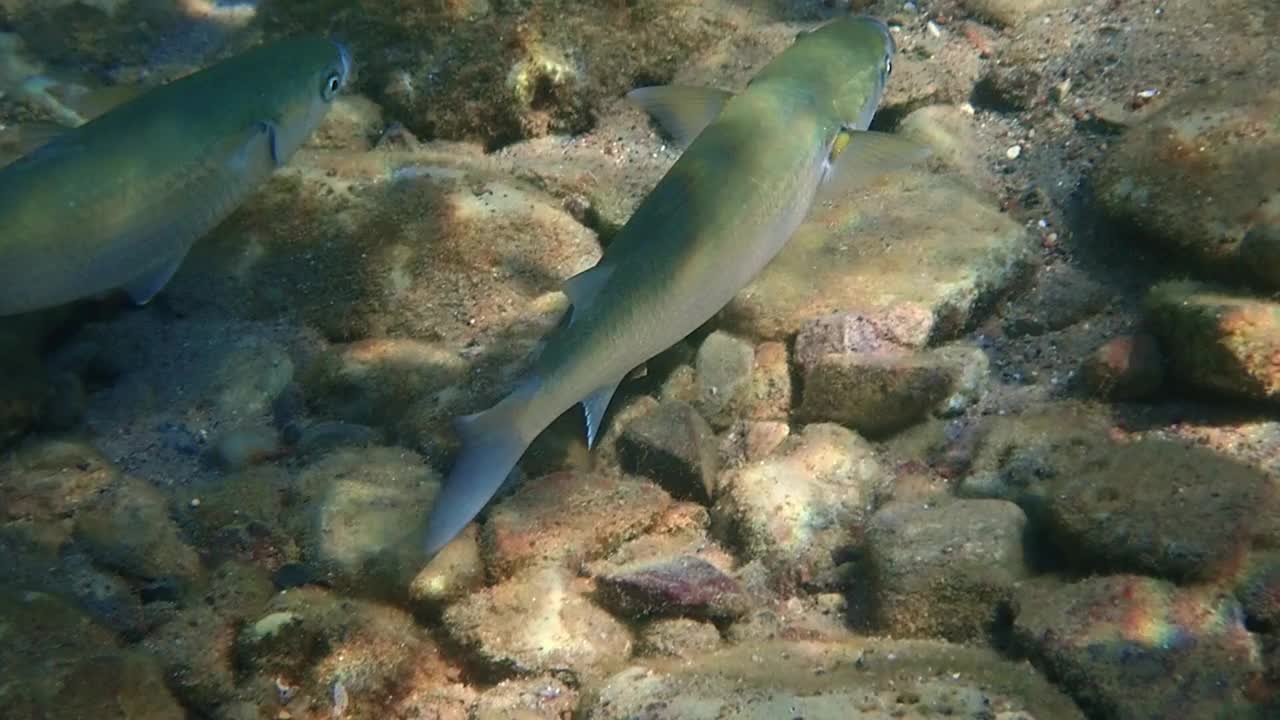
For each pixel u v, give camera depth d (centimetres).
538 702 109
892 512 113
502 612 112
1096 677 103
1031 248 128
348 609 113
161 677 108
